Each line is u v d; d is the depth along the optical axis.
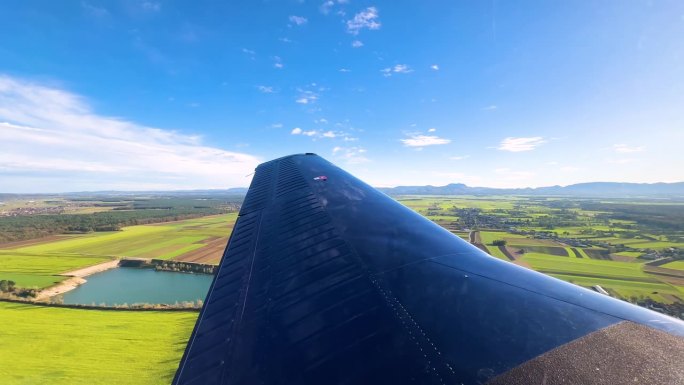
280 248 4.27
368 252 3.65
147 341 35.91
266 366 2.26
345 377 1.99
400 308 2.56
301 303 2.92
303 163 10.01
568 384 1.66
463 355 1.97
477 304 2.48
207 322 3.04
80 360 31.75
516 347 1.99
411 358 2.04
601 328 2.12
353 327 2.45
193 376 2.35
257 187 8.21
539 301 2.48
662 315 2.38
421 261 3.32
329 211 5.29
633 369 1.75
